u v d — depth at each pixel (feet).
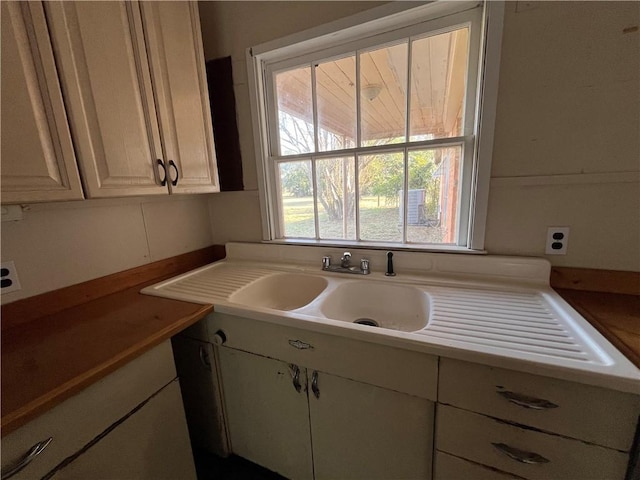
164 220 4.90
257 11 4.42
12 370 2.31
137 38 3.34
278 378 3.40
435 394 2.55
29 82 2.44
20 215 3.18
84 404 2.27
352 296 4.09
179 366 4.08
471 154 3.75
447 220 4.16
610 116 2.95
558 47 2.99
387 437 2.91
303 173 4.98
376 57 4.07
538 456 2.28
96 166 2.97
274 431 3.65
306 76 4.60
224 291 3.94
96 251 3.94
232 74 4.84
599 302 3.02
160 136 3.68
